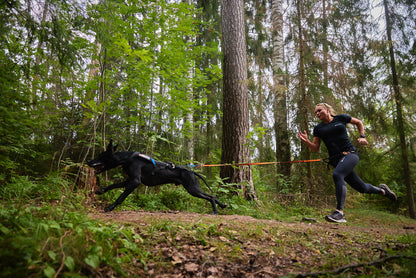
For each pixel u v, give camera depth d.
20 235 1.77
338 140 3.90
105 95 5.84
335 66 7.73
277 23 9.67
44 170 5.65
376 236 3.75
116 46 5.02
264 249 2.63
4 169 4.20
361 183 3.88
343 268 1.96
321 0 8.53
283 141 8.74
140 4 6.04
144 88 6.18
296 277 1.83
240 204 5.83
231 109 6.82
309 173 7.70
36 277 1.44
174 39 6.37
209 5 11.80
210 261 2.16
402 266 2.00
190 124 7.20
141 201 5.40
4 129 2.04
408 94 8.97
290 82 8.17
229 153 6.66
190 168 5.16
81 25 4.10
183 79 6.66
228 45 7.23
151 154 6.45
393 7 9.48
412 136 9.04
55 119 5.75
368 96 9.02
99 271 1.71
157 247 2.38
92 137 5.60
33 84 4.52
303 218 5.17
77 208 3.64
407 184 9.04
